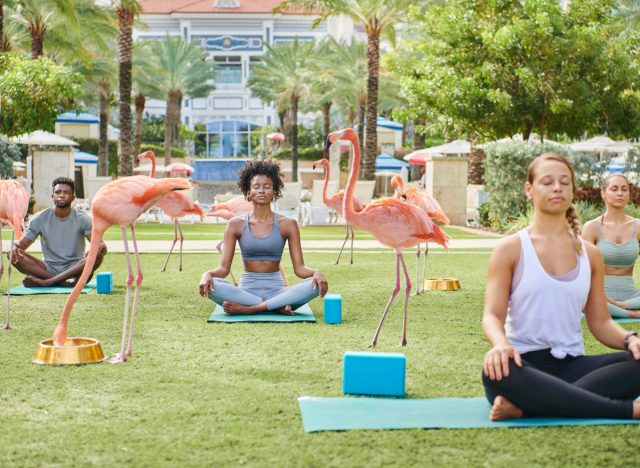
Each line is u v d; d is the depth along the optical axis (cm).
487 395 433
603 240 796
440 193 2469
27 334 673
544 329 421
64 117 5281
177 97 5481
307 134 6425
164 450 373
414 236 663
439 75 2347
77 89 2558
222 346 625
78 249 973
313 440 387
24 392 480
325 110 5353
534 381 399
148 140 6638
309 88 4734
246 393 480
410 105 2538
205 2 7250
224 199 2728
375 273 1171
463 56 2383
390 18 3073
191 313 794
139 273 586
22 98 2494
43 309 807
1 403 456
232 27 7269
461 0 2412
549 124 2367
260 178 785
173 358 580
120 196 566
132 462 356
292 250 791
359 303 874
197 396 472
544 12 2205
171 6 7288
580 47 2212
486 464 353
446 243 693
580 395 400
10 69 2608
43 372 532
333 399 464
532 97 2267
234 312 766
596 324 430
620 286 797
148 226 2291
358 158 691
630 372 405
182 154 5681
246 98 7331
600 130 2353
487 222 2384
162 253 1448
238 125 7369
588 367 420
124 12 3055
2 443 384
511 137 2388
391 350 613
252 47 7281
